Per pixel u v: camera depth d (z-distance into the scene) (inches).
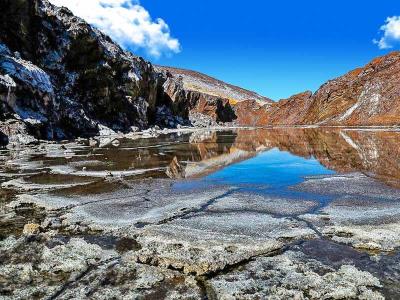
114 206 392.8
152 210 375.2
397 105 2445.9
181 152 908.6
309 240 291.6
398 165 663.8
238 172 609.6
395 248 273.3
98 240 295.3
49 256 263.4
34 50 1530.5
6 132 1023.6
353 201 403.9
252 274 237.1
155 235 297.7
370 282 225.3
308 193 446.9
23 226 332.8
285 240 291.9
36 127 1135.6
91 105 1760.6
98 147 1015.6
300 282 225.9
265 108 4584.2
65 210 380.5
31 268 247.4
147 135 1615.4
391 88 2615.7
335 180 527.5
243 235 297.7
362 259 257.0
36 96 1210.0
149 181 529.3
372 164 677.9
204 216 352.8
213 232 305.0
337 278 229.5
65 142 1167.6
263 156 834.8
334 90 3186.5
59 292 218.7
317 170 622.8
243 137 1510.8
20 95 1151.0
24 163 693.9
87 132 1541.6
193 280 228.8
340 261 254.2
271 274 236.2
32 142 1043.3
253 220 339.0
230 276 235.0
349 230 306.2
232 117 4503.0
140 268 245.9
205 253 259.3
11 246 282.4
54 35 1603.1
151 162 724.0
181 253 260.1
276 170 628.4
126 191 464.4
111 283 228.4
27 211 378.0
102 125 1700.3
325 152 890.1
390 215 347.6
